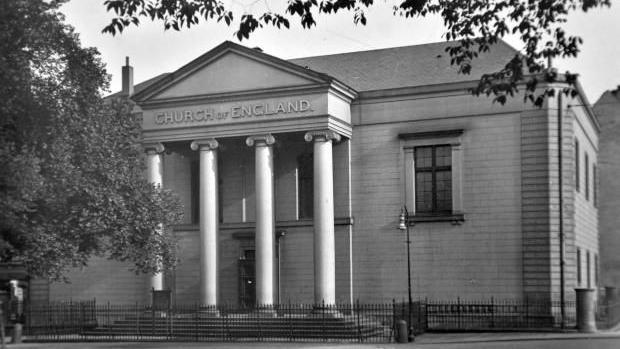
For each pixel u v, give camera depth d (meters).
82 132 29.48
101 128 31.03
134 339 34.50
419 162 39.00
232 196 42.00
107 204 30.44
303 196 41.12
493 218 37.22
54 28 27.52
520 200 36.88
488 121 37.66
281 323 34.84
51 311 40.03
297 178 41.03
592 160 48.72
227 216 41.97
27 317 40.12
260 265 37.16
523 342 29.55
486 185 37.44
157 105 39.75
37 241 28.22
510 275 36.69
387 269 38.75
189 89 39.25
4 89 25.66
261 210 37.44
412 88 38.94
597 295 46.84
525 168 36.81
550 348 26.58
